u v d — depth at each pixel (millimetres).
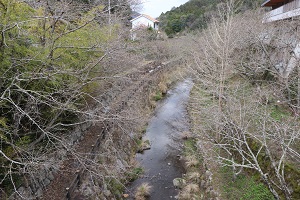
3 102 5719
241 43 13375
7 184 5969
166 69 27641
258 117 8984
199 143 11578
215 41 12266
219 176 9188
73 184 7246
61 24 8875
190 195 9125
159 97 20297
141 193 9383
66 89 7113
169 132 14758
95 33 9430
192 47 23016
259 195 7480
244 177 8547
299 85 8086
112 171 8922
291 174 7008
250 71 13016
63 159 7836
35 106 6059
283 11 15109
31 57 6164
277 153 7906
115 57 8977
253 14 17875
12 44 5684
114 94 14430
